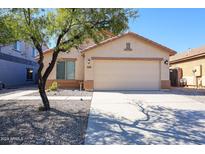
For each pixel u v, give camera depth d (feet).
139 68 61.67
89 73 60.13
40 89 31.96
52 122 25.32
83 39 30.63
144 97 45.98
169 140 19.65
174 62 92.17
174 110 32.65
